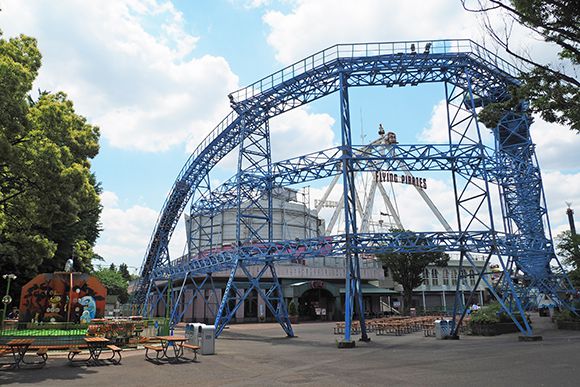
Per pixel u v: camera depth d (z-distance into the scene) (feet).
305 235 221.87
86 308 94.07
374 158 88.12
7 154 58.65
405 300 197.47
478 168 88.38
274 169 102.22
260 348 78.43
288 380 44.83
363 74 98.07
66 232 132.57
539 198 118.32
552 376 42.19
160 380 46.34
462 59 95.76
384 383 41.65
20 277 127.75
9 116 58.75
